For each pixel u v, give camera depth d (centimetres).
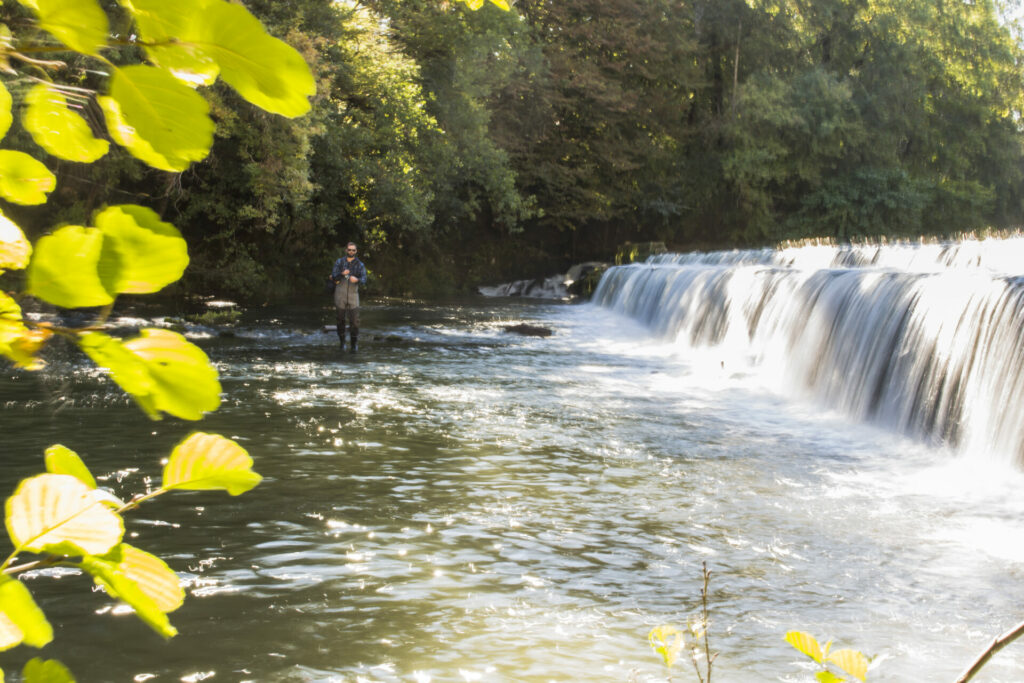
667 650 178
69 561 51
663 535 709
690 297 2389
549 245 5088
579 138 5016
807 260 2809
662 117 5094
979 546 705
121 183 2705
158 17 49
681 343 2269
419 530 693
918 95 5144
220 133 2556
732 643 512
